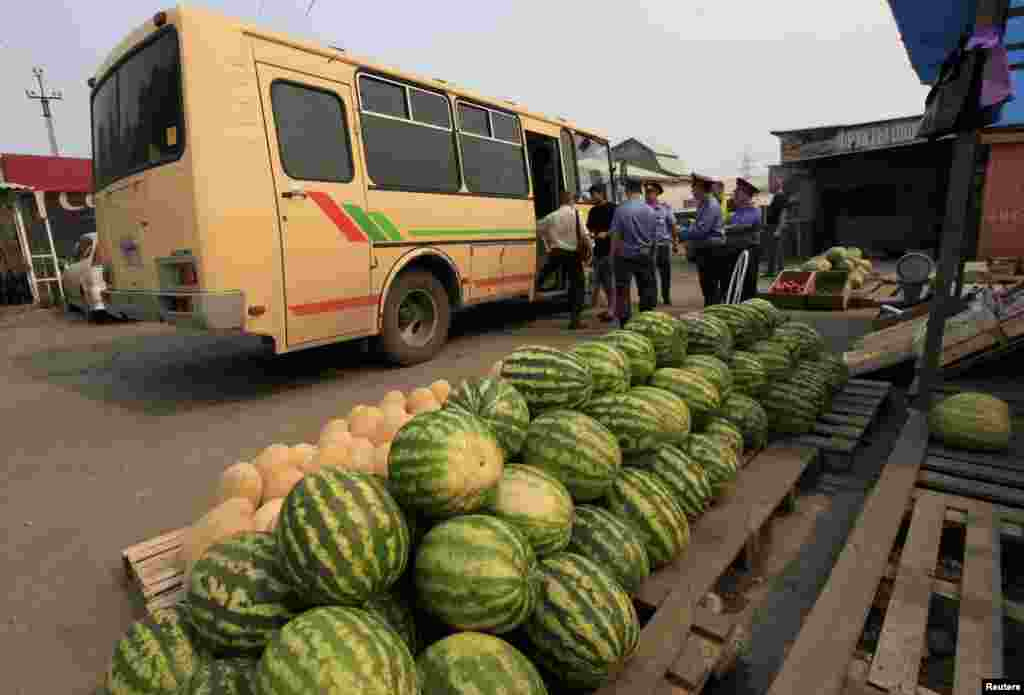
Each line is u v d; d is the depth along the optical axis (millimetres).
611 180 12734
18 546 3721
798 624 2838
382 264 7098
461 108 8320
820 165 21719
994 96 4199
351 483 2080
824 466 4441
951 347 5707
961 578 2836
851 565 2789
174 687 2020
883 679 2203
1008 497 3410
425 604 2119
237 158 5637
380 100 7066
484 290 8891
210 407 6477
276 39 5977
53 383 7949
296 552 1937
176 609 2281
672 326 4039
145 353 9820
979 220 12898
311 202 6230
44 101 36188
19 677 2639
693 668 2250
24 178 18672
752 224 8406
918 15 4969
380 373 7543
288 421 5902
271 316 5977
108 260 7113
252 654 2020
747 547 3201
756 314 4977
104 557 3570
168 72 5520
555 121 10617
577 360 3240
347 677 1577
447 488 2201
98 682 2607
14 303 17906
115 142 6504
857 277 11891
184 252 5645
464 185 8336
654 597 2639
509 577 2010
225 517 2926
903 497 3396
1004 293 6320
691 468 3258
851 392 5410
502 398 2814
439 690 1788
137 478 4688
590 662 2078
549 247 9609
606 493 2939
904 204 20609
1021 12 5363
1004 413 4141
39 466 5004
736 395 4312
